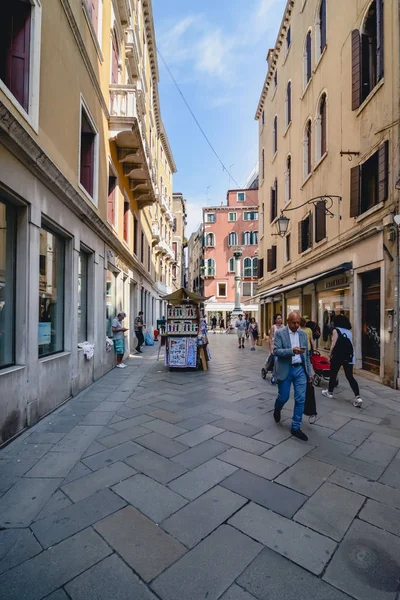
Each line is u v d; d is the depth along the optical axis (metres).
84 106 7.11
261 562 2.15
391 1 7.30
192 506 2.76
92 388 7.12
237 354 14.23
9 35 4.60
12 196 4.20
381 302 7.59
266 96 20.16
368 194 8.62
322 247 11.34
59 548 2.26
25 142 4.12
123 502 2.81
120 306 11.34
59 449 3.87
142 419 4.99
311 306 12.59
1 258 4.23
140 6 15.34
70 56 6.18
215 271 41.44
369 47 8.72
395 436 4.35
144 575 2.04
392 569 2.10
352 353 5.89
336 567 2.11
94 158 8.14
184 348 9.45
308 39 12.80
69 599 1.87
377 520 2.60
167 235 32.56
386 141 7.49
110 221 10.67
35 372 4.71
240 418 5.05
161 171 27.27
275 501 2.84
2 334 4.23
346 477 3.27
